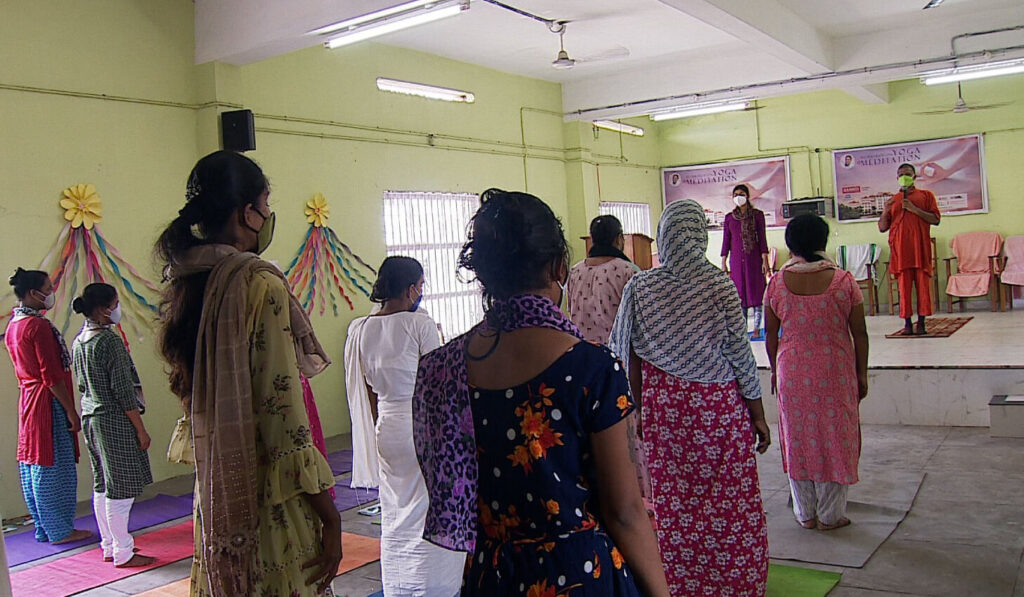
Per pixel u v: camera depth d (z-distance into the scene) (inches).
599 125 464.4
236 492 63.4
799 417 152.6
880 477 190.7
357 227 307.1
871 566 136.1
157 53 246.7
